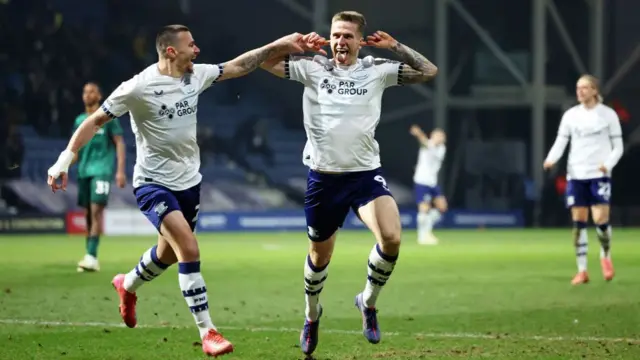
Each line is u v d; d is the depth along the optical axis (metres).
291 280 21.61
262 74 56.53
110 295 18.16
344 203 11.74
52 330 13.88
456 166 51.44
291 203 50.47
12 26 49.78
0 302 17.06
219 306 16.88
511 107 51.34
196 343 12.69
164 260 12.45
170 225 11.50
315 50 12.09
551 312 16.06
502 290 19.53
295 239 38.56
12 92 48.16
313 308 11.84
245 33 55.03
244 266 25.36
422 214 36.22
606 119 20.80
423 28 51.28
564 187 47.47
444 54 50.38
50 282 20.55
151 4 55.59
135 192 12.02
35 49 49.53
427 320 15.15
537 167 49.72
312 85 11.84
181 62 11.73
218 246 33.84
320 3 51.28
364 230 46.50
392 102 52.25
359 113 11.70
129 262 26.25
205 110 54.47
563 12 51.69
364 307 12.02
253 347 12.54
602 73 51.00
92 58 50.66
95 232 23.09
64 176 11.69
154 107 11.66
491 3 51.19
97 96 22.31
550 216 47.88
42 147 47.78
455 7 51.03
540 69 49.88
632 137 49.59
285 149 54.34
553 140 52.03
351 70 11.84
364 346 12.63
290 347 12.55
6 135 46.50
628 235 40.91
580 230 20.91
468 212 47.69
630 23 51.31
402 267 25.20
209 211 46.53
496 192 49.94
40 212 43.16
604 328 14.22
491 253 30.45
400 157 52.34
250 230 45.47
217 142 51.72
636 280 21.61
